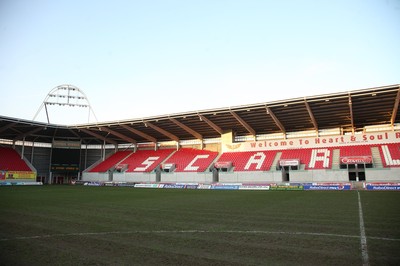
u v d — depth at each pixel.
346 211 14.53
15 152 50.53
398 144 36.94
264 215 13.34
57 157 52.62
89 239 8.70
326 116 38.31
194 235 9.20
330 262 6.45
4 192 29.30
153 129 48.06
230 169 42.03
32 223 11.37
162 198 22.88
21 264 6.43
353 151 38.03
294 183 34.97
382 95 30.59
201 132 48.94
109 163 53.94
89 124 46.69
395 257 6.79
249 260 6.62
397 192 27.33
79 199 21.84
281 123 41.81
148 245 7.97
